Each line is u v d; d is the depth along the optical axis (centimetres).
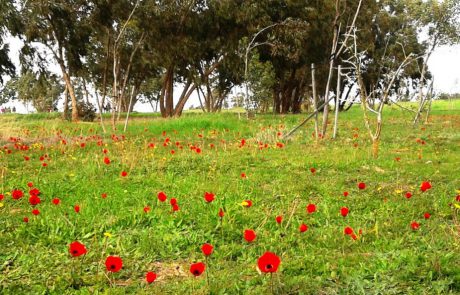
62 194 754
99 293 390
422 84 2320
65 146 1399
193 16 3306
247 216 610
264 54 3634
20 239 523
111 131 2066
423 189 588
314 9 3422
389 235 537
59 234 541
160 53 3416
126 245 510
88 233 543
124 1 3000
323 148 1364
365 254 478
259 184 846
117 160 1128
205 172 974
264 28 3209
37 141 1606
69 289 403
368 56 4247
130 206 679
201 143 1567
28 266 446
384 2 4200
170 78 3631
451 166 1027
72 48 3375
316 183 845
